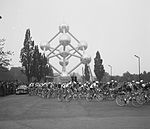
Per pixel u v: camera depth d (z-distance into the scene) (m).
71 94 27.05
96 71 88.50
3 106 21.44
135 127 10.80
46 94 32.31
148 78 72.94
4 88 38.47
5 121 13.21
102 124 11.68
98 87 26.89
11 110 18.41
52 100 28.31
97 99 26.30
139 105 20.30
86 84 28.33
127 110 17.39
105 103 23.31
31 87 39.28
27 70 62.94
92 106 20.66
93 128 10.73
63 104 22.98
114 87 26.59
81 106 20.83
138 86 21.02
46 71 80.25
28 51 62.84
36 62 63.50
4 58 37.69
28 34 63.25
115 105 21.19
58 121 12.93
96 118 13.73
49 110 18.17
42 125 11.77
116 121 12.49
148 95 20.91
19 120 13.52
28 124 12.12
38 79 66.88
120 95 20.92
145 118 13.42
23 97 34.78
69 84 27.31
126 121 12.44
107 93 26.53
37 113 16.48
